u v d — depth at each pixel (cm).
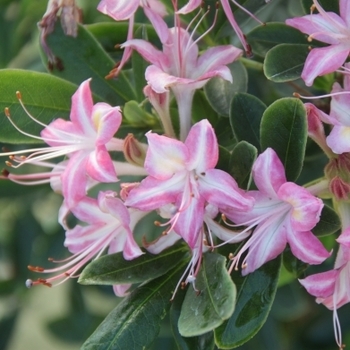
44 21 55
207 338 50
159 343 70
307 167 60
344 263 49
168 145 48
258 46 55
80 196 50
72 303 73
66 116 54
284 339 73
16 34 69
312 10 50
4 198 68
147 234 62
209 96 54
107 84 56
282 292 65
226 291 47
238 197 48
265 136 49
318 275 49
